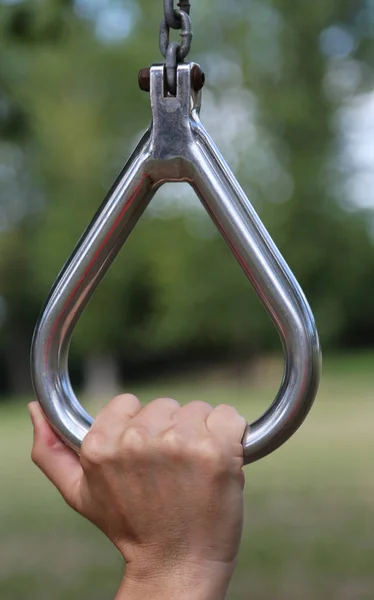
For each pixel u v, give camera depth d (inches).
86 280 31.7
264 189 831.7
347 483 296.0
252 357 860.0
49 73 753.0
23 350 876.6
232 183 30.9
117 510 27.7
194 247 824.3
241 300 833.5
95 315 842.8
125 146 806.5
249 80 824.3
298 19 822.5
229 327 837.8
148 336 846.5
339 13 827.4
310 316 29.5
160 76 31.4
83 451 27.7
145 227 829.8
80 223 796.6
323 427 478.0
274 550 206.1
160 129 31.4
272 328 844.0
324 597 165.3
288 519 241.3
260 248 30.0
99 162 795.4
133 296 851.4
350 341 913.5
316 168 832.3
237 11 829.8
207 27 829.2
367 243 871.1
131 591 27.5
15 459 391.2
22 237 826.8
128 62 784.3
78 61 766.5
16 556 207.9
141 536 27.6
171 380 871.7
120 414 28.5
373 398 633.0
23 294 847.7
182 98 31.3
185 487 27.2
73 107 784.9
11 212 816.9
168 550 27.5
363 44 832.9
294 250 840.3
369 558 194.1
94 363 863.7
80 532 232.7
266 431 28.9
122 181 31.8
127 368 878.4
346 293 875.4
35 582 182.9
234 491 27.5
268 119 823.7
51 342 31.5
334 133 841.5
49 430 32.0
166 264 823.7
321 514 246.4
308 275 852.0
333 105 836.6
